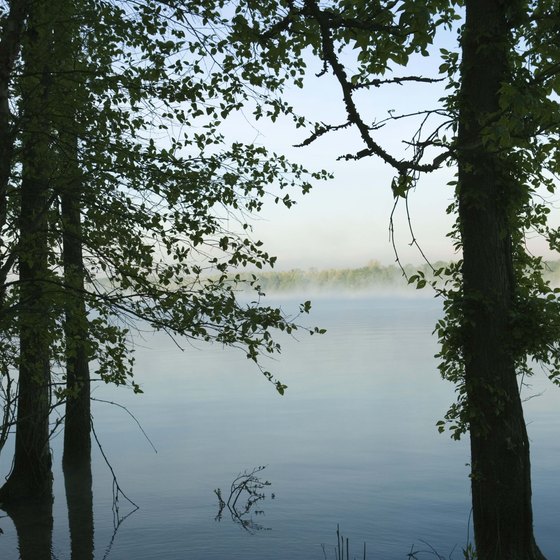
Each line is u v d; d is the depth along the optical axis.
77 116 8.97
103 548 11.34
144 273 8.70
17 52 7.47
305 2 4.80
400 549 11.16
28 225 9.47
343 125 4.58
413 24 5.02
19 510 13.59
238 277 8.59
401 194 4.61
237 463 17.77
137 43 8.77
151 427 23.36
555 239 10.62
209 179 8.95
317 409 26.62
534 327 9.04
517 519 9.22
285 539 11.65
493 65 9.02
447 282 9.62
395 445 19.67
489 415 9.29
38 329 10.01
